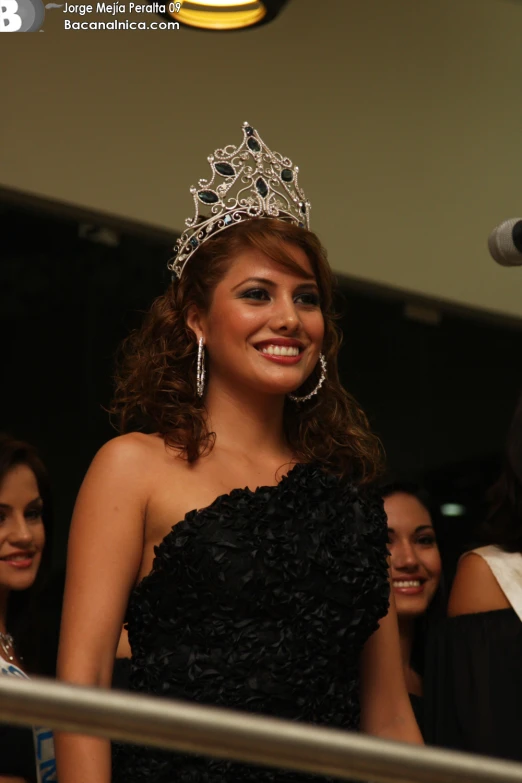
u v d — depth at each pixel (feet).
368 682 20.98
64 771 17.88
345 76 44.86
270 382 19.76
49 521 27.58
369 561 19.40
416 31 46.60
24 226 42.88
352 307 48.83
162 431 19.93
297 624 18.51
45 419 44.42
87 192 39.40
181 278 20.95
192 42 41.83
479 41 48.08
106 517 18.94
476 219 47.32
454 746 25.08
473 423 50.88
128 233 41.65
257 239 20.17
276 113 43.16
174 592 18.42
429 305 47.14
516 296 48.19
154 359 20.70
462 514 50.44
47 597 28.35
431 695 25.81
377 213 44.98
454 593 26.17
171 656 18.35
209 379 20.77
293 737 11.57
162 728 11.14
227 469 19.79
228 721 11.37
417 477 50.06
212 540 18.37
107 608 18.63
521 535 25.91
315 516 19.13
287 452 21.22
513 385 51.26
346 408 22.17
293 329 19.86
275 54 43.39
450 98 47.11
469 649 25.09
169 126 41.09
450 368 50.57
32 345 44.39
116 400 21.59
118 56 40.27
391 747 11.97
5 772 22.82
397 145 45.75
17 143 38.11
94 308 44.60
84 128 39.45
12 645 26.58
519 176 48.52
